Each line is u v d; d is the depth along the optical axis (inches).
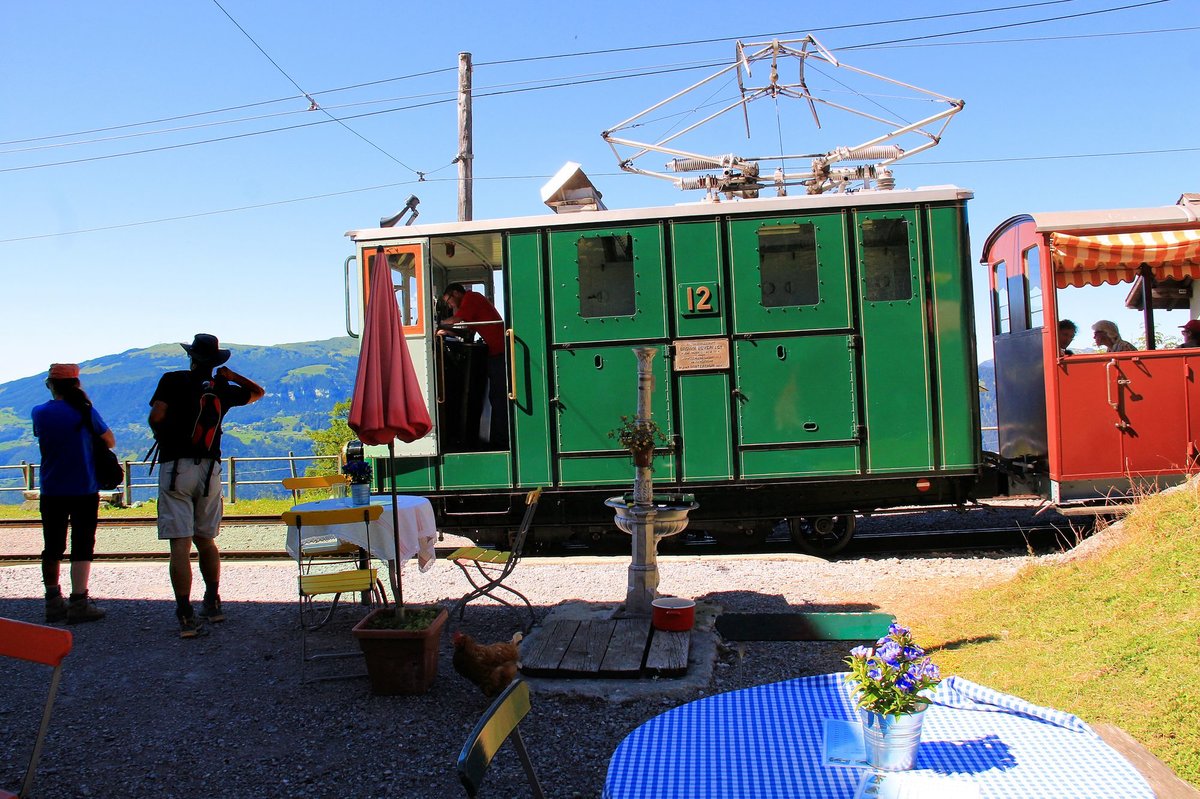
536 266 387.5
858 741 106.2
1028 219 375.6
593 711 208.7
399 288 395.9
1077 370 356.5
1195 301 368.5
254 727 207.9
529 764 114.3
